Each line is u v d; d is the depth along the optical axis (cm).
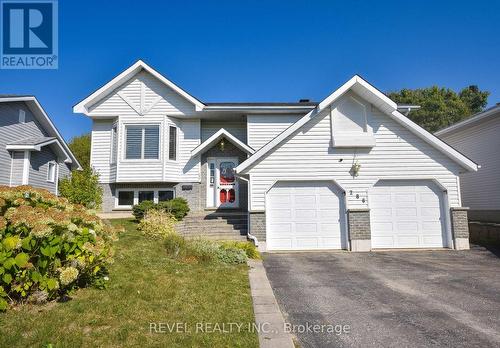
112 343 408
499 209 1614
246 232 1344
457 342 463
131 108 1736
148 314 508
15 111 1884
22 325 433
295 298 663
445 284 772
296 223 1298
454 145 1944
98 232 620
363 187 1306
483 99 4753
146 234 1123
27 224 489
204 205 1717
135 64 1716
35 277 492
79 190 1499
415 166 1314
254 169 1302
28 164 1862
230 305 579
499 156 1622
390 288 739
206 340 432
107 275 676
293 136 1320
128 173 1691
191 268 817
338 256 1152
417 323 532
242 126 1856
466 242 1275
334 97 1284
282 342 443
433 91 4688
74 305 513
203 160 1750
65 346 388
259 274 847
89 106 1734
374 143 1312
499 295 683
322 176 1308
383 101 1270
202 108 1698
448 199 1299
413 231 1303
